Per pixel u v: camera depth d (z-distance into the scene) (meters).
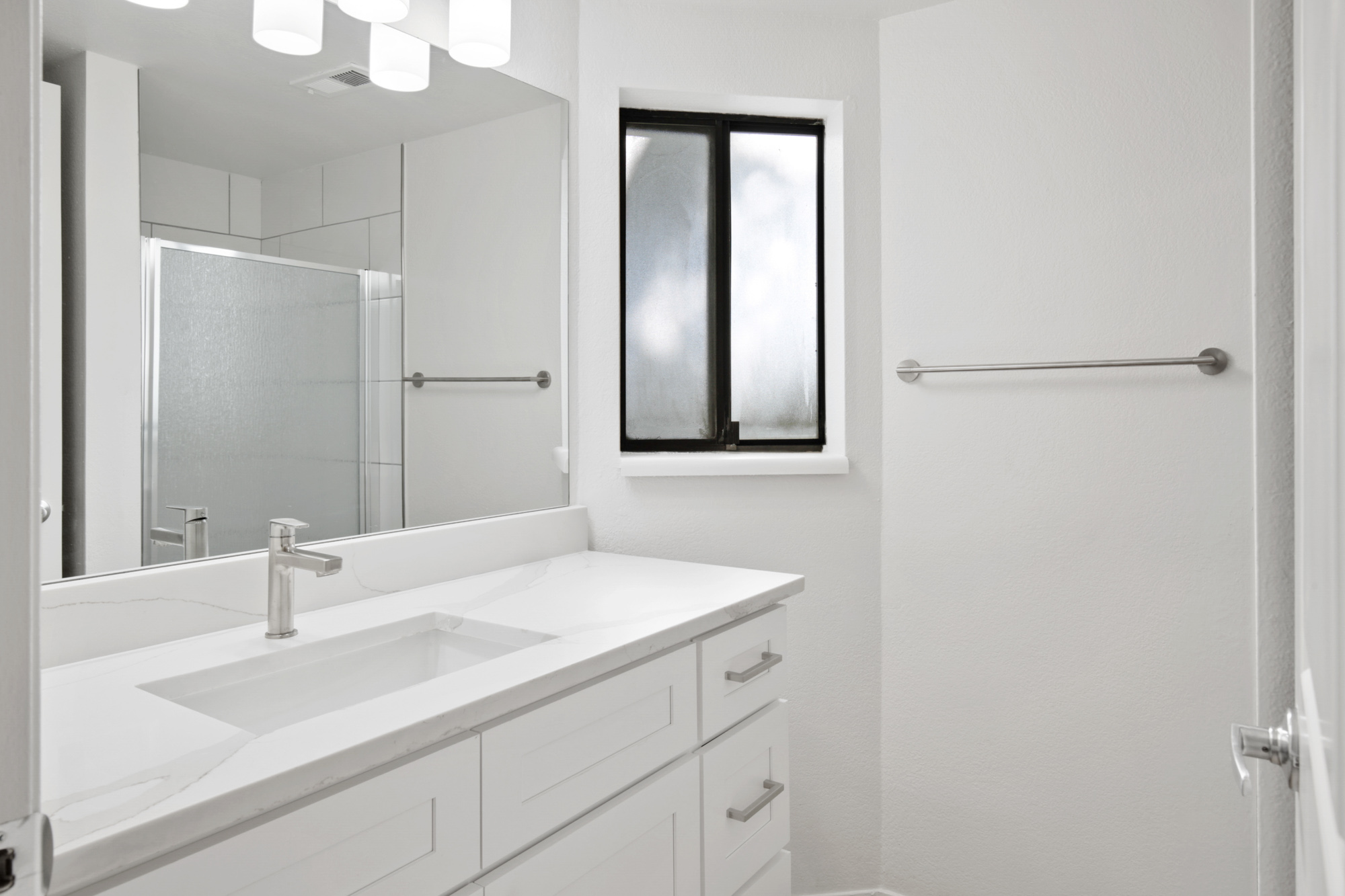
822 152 2.12
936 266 2.00
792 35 2.00
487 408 1.72
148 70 1.20
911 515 2.03
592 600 1.42
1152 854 1.81
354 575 1.42
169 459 1.22
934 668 2.01
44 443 1.09
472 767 0.94
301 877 0.77
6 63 0.36
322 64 1.42
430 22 1.60
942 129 1.98
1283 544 0.73
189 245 1.25
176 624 1.18
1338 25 0.30
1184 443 1.76
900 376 2.03
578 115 1.91
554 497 1.87
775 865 1.53
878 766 2.07
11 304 0.36
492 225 1.72
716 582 1.56
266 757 0.77
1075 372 1.86
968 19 1.95
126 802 0.68
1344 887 0.27
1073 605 1.87
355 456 1.49
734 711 1.41
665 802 1.24
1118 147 1.81
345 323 1.47
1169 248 1.77
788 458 1.99
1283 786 0.74
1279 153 0.72
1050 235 1.88
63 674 1.03
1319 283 0.42
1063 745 1.89
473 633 1.29
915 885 2.04
